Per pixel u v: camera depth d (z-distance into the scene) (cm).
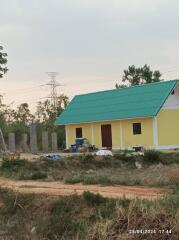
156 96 4272
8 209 1448
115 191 1622
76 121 4747
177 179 1859
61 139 5531
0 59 3641
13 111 7069
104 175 2198
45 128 6019
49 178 2194
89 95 5088
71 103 5128
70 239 1180
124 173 2334
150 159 2805
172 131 4266
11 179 2239
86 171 2497
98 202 1315
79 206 1317
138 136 4278
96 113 4656
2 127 5712
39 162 2553
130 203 1120
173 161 2867
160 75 6700
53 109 7238
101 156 2806
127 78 6744
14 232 1323
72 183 1962
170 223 982
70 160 2672
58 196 1441
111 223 1037
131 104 4425
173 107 4297
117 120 4416
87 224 1188
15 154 3669
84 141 4584
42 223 1307
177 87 4316
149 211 1019
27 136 5241
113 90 4884
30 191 1606
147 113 4125
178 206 1030
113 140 4478
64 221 1265
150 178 1964
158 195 1329
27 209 1416
